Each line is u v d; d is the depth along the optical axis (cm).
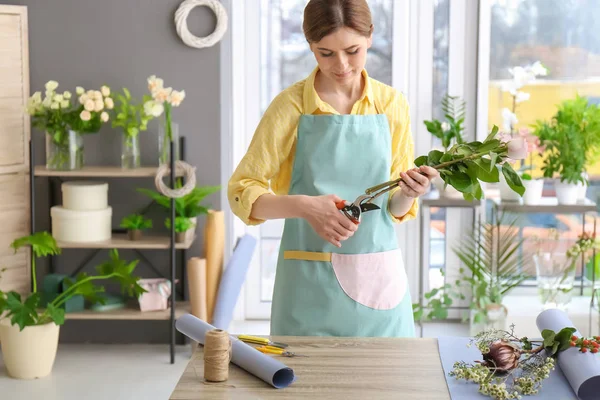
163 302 478
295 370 220
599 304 464
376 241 265
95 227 469
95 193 471
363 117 262
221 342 212
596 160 500
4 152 473
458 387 210
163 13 482
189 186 461
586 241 477
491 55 527
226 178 512
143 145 492
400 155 273
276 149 262
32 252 463
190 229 481
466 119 532
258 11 527
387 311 264
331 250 263
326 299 263
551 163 486
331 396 204
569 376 210
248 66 531
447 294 514
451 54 528
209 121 490
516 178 223
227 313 470
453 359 228
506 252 530
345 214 239
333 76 249
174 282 468
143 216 498
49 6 481
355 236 262
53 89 456
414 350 235
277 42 530
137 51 485
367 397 204
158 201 475
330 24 238
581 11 521
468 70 529
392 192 266
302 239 266
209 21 482
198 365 223
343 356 230
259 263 548
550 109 529
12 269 484
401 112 269
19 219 483
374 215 262
